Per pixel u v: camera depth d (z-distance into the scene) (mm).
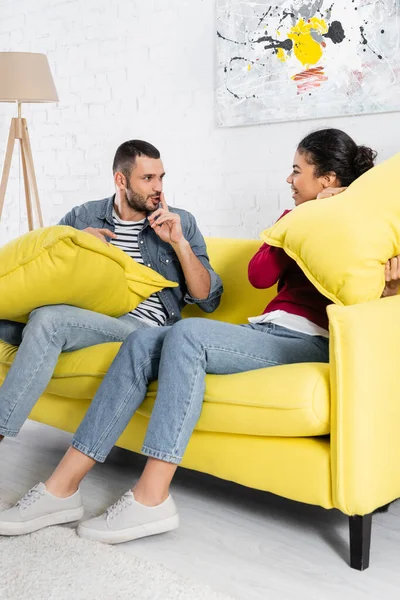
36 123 4273
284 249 1927
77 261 2059
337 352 1636
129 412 1909
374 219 1801
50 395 2363
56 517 1898
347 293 1773
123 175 2582
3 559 1724
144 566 1675
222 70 3307
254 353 1869
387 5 2754
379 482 1683
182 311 2662
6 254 2102
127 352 1922
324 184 2131
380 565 1726
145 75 3678
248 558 1758
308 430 1698
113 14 3783
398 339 1727
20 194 4457
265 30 3133
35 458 2516
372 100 2840
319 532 1907
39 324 2053
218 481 2299
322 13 2936
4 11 4367
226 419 1812
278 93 3123
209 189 3469
